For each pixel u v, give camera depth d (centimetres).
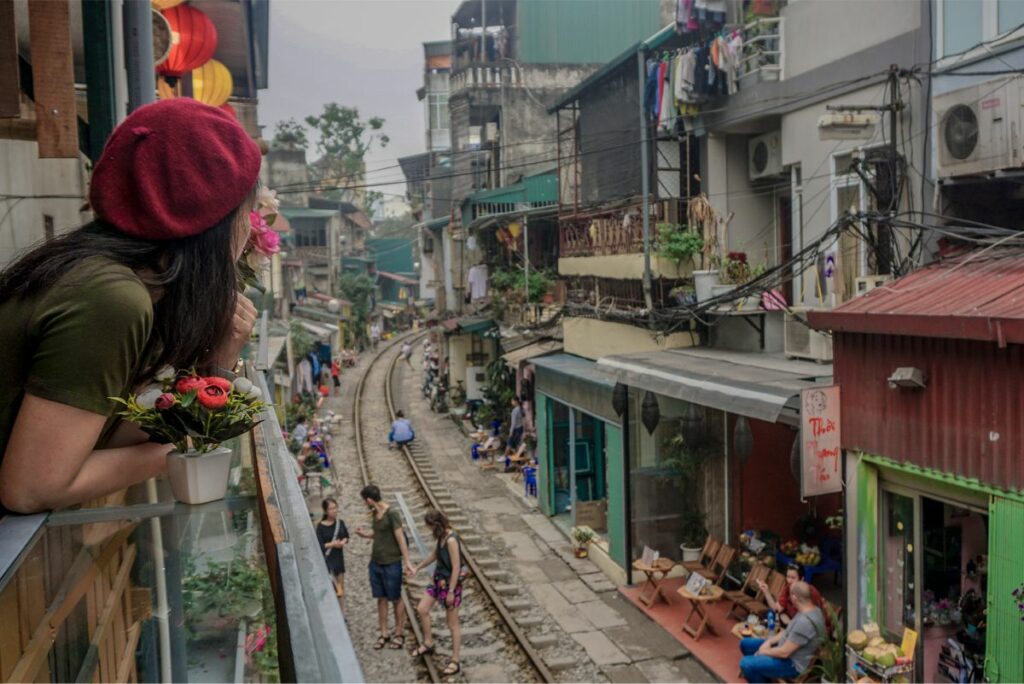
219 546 176
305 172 5194
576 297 1730
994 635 642
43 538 162
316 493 1756
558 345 1880
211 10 1254
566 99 1786
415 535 1475
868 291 802
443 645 1074
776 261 1358
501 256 2569
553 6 2923
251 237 277
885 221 822
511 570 1359
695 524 1255
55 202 550
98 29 518
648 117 1422
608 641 1058
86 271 152
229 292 175
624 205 1507
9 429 152
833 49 1067
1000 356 627
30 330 148
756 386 874
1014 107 793
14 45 305
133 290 152
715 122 1305
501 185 2936
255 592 164
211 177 167
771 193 1367
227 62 1498
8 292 155
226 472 180
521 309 2120
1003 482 629
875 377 758
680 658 1002
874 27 996
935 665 757
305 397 2833
